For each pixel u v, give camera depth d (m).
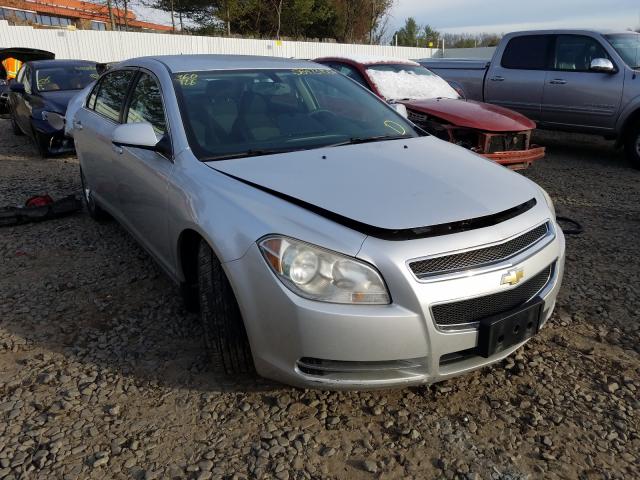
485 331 2.42
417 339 2.31
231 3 30.16
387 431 2.57
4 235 5.16
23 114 9.43
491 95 9.70
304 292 2.31
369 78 7.49
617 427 2.60
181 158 3.09
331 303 2.29
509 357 3.14
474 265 2.40
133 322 3.54
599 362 3.11
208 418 2.65
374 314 2.27
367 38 38.28
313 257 2.31
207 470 2.34
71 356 3.17
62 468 2.35
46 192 6.66
